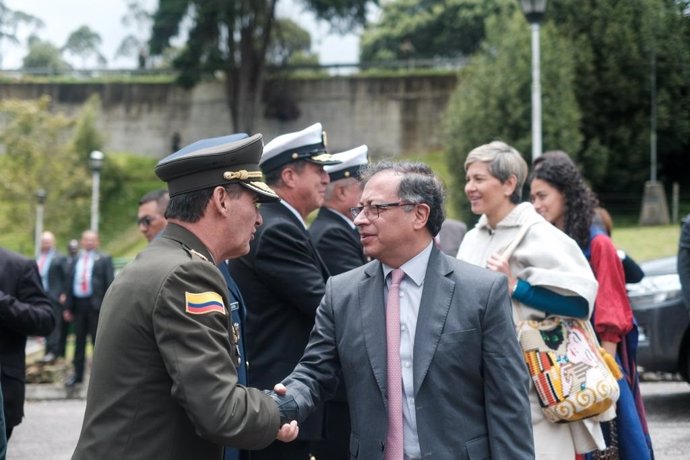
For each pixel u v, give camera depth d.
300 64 45.06
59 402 11.07
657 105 19.25
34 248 34.53
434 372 3.08
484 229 4.45
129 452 2.69
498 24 27.62
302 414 3.13
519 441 3.06
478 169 4.32
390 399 3.13
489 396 3.10
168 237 2.94
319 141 4.61
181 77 43.25
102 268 12.40
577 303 4.01
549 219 4.65
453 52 50.19
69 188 35.09
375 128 43.91
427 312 3.14
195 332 2.71
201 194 2.95
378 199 3.22
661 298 8.12
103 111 46.72
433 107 43.41
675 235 21.70
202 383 2.66
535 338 4.03
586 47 23.66
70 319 12.41
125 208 40.53
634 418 4.31
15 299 4.95
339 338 3.29
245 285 4.33
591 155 24.17
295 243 4.29
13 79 47.69
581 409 3.92
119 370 2.73
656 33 17.00
